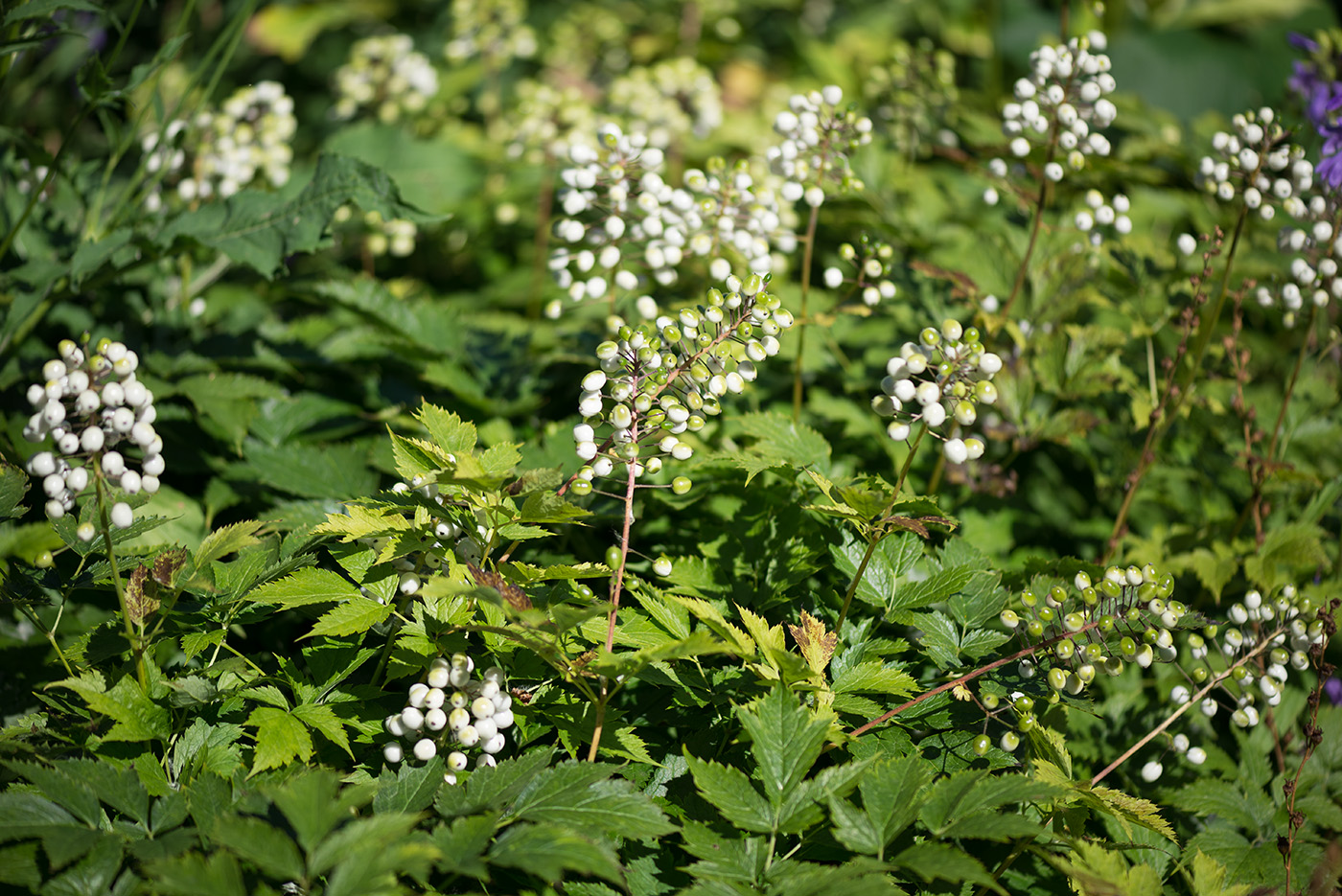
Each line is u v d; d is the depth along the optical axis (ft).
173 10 10.20
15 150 5.99
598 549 5.58
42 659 5.37
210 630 5.10
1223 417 6.05
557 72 9.69
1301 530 5.61
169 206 6.49
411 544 4.97
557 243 7.19
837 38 10.87
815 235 7.13
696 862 4.94
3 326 5.81
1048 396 6.03
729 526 5.38
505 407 5.90
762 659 5.01
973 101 8.35
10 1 5.67
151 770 4.93
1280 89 10.23
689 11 10.03
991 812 4.80
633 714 5.19
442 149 8.09
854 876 4.74
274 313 7.29
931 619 5.22
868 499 4.97
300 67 11.54
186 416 5.87
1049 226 5.84
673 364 4.94
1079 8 10.89
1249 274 6.08
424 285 7.94
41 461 4.79
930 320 6.02
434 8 11.63
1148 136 7.51
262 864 4.62
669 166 7.73
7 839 4.77
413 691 4.90
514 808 4.81
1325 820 5.21
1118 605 5.04
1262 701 5.51
